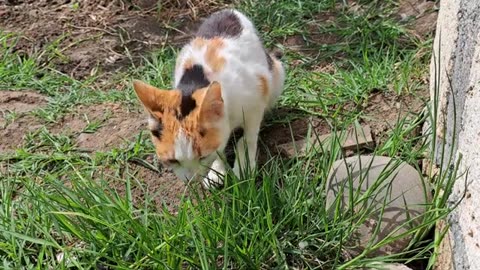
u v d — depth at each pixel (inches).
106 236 49.6
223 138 51.6
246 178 51.9
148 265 48.1
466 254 44.7
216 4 73.7
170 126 50.4
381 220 48.9
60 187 51.7
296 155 54.0
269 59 58.6
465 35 49.4
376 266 47.7
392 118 58.6
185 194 54.2
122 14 73.0
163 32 71.1
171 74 64.6
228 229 47.8
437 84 52.9
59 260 50.1
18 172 56.7
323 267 49.0
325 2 71.4
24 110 62.4
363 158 52.6
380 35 66.4
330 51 66.2
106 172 56.7
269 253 49.1
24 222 51.4
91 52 68.7
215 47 55.7
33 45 69.2
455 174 47.7
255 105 55.7
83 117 61.6
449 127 50.9
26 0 74.3
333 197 51.0
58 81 65.2
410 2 70.5
